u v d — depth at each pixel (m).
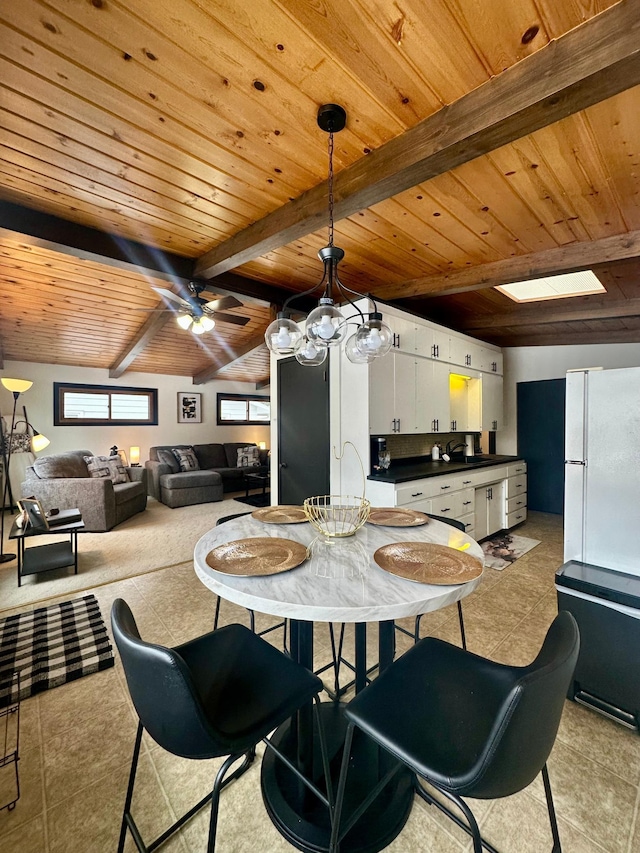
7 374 5.57
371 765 1.41
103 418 6.51
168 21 1.16
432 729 0.98
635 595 1.64
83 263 3.46
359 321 3.27
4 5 1.12
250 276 3.40
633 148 1.69
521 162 1.79
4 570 3.39
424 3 1.10
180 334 5.71
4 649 2.16
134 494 5.39
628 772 1.42
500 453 5.84
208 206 2.24
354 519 1.87
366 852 1.14
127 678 0.95
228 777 1.40
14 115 1.55
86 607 2.66
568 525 2.09
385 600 1.04
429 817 1.27
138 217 2.37
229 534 1.67
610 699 1.70
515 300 4.13
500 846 1.17
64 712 1.71
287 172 1.90
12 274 3.55
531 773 0.83
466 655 1.27
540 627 2.41
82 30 1.20
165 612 2.61
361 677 1.52
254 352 6.58
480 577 1.18
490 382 5.17
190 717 0.87
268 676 1.19
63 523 3.31
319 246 2.75
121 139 1.69
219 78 1.36
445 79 1.36
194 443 7.60
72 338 5.16
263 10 1.12
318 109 1.50
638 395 1.88
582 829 1.21
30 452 5.62
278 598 1.05
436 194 2.06
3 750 1.51
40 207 2.27
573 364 5.23
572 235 2.54
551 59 1.23
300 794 1.30
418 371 3.72
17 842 1.18
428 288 3.31
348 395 3.28
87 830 1.21
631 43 1.09
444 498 3.55
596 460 1.99
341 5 1.11
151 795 1.33
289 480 3.83
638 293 3.71
